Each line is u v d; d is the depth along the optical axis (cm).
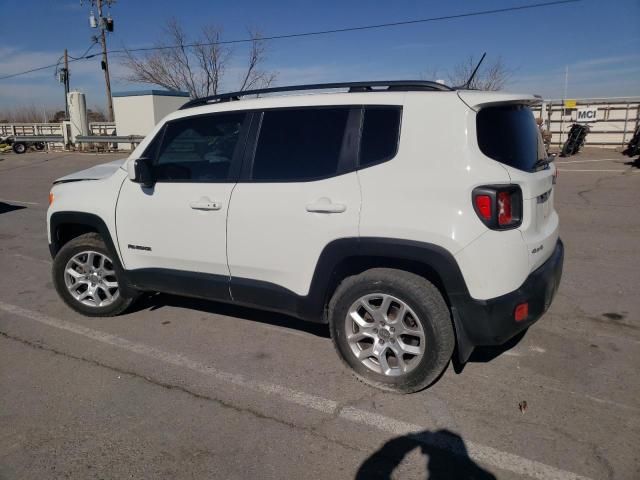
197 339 423
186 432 298
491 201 296
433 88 331
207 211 382
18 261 683
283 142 362
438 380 350
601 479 255
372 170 325
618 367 363
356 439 290
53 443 290
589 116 2009
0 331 446
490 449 279
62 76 3522
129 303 463
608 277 553
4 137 2814
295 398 332
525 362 372
